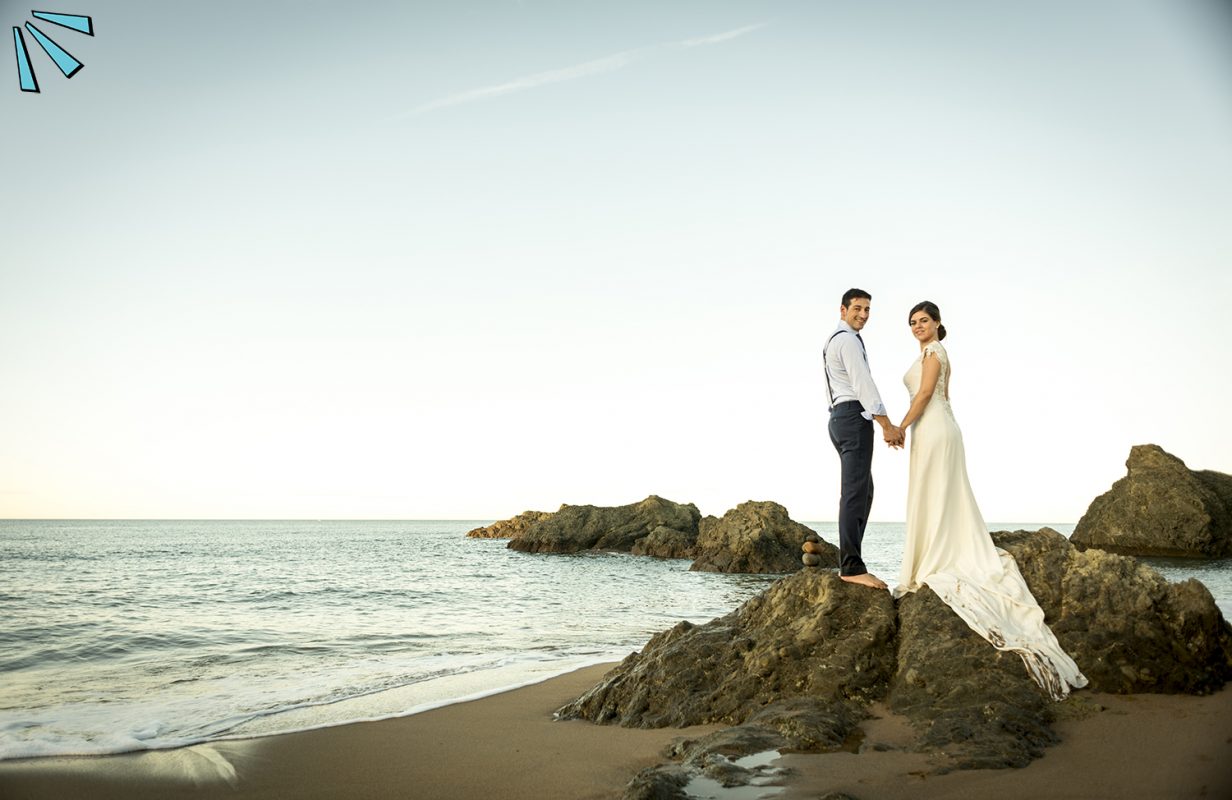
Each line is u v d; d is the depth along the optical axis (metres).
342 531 125.19
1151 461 40.22
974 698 5.07
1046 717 4.86
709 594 23.95
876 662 5.72
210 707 8.05
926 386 6.45
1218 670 5.46
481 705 7.43
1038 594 6.11
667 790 4.00
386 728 6.44
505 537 73.88
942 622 5.79
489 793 4.74
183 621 16.09
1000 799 3.79
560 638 13.55
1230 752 4.23
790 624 6.39
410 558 44.22
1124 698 5.18
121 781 5.30
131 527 146.25
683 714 5.93
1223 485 40.28
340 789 4.97
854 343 6.48
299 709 7.76
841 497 6.68
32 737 6.74
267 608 18.95
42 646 12.69
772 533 38.38
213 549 51.84
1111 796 3.78
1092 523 41.25
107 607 18.59
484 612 18.27
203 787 5.12
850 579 6.58
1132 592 5.83
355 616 17.30
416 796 4.77
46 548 49.53
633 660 7.26
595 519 53.59
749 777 4.16
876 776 4.15
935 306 6.58
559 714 6.88
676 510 54.03
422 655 11.66
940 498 6.39
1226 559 36.34
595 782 4.80
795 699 5.38
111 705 8.22
